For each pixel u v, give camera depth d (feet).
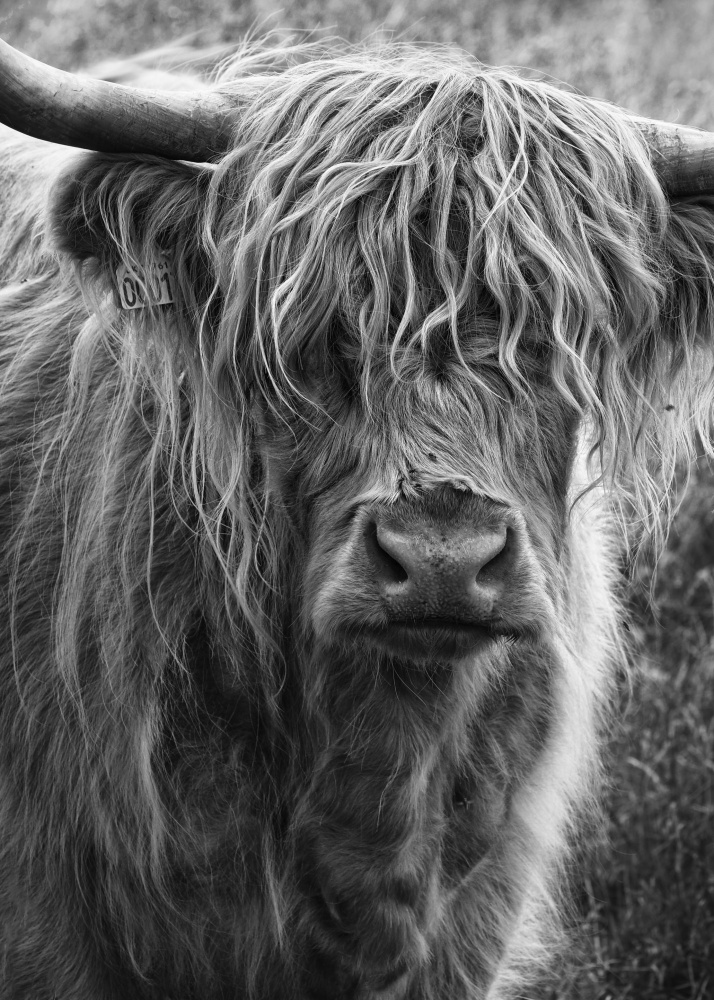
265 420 15.75
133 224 15.28
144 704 16.15
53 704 16.49
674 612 28.43
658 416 17.06
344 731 16.21
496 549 13.74
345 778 16.35
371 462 14.60
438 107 15.38
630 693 23.79
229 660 16.26
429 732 16.10
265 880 16.51
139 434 16.70
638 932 23.31
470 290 14.75
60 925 16.67
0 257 20.48
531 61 39.17
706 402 17.13
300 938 16.79
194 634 16.40
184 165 15.53
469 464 14.35
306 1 38.55
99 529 16.35
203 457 15.80
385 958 16.62
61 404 17.42
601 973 22.85
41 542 16.83
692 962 22.91
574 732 18.58
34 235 19.47
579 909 24.48
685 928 23.29
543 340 15.01
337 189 14.96
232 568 16.07
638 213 15.69
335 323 14.97
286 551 16.21
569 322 15.10
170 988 16.94
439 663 14.96
